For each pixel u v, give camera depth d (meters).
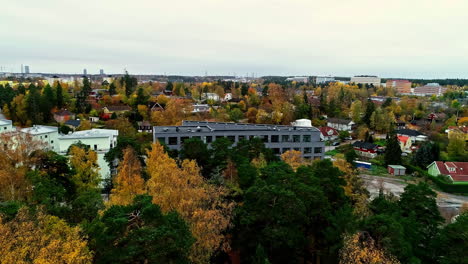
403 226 26.06
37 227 18.95
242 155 46.97
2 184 31.25
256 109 124.50
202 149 45.94
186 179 27.02
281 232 26.25
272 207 27.64
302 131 68.69
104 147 60.28
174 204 24.67
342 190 35.34
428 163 80.50
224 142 46.75
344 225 27.47
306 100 138.50
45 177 33.75
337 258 27.92
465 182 68.88
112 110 119.75
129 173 33.59
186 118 102.56
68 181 38.12
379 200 35.50
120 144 47.72
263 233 27.23
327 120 132.25
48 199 26.80
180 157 47.25
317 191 30.81
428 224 30.22
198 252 23.06
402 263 22.16
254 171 37.31
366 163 81.62
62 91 119.62
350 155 63.91
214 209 25.09
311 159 68.81
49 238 18.28
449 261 24.25
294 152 50.72
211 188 28.17
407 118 139.75
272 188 28.05
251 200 28.98
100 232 19.45
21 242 17.16
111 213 20.94
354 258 20.73
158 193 26.05
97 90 174.38
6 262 16.03
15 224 18.08
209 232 23.38
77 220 24.78
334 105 147.62
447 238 25.48
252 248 28.48
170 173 27.64
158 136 60.09
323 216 30.91
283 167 36.12
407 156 91.44
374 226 23.94
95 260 19.11
